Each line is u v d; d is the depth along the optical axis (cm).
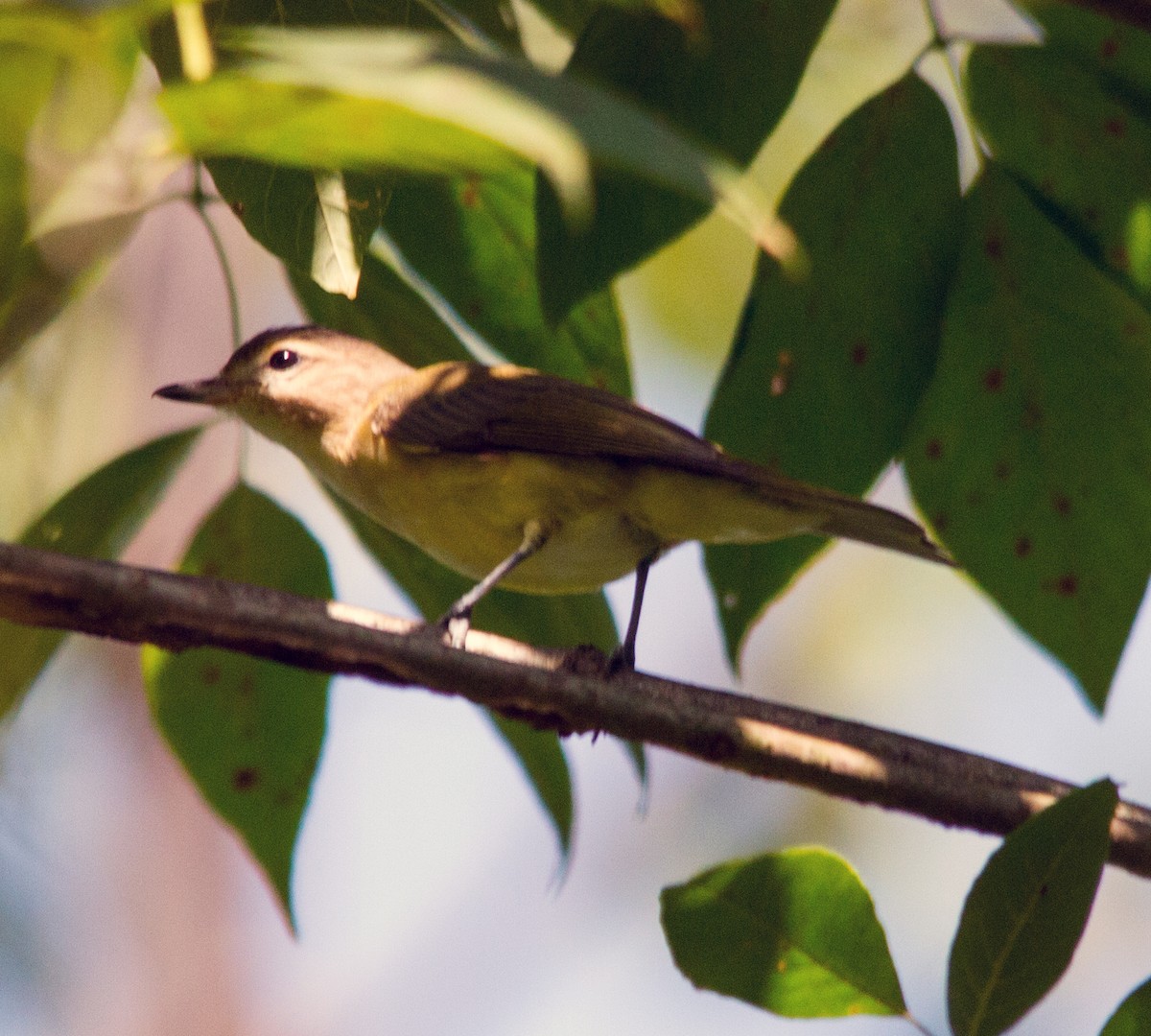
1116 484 828
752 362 822
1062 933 606
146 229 1570
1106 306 807
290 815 877
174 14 616
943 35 783
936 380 838
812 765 779
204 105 438
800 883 667
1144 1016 629
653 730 780
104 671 1825
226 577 870
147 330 1548
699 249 1531
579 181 398
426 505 992
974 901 614
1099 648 841
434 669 765
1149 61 762
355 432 1035
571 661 871
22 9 436
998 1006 611
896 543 884
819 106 1281
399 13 718
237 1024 1933
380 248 921
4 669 845
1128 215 786
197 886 1911
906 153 780
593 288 702
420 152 462
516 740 881
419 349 887
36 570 715
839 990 666
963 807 776
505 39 798
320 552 873
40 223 635
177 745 875
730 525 885
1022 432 834
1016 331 821
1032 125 784
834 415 824
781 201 788
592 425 957
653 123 422
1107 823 605
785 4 715
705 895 673
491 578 950
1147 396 814
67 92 620
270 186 661
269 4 707
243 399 1106
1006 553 846
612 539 984
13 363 1098
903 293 798
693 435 952
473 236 859
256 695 875
